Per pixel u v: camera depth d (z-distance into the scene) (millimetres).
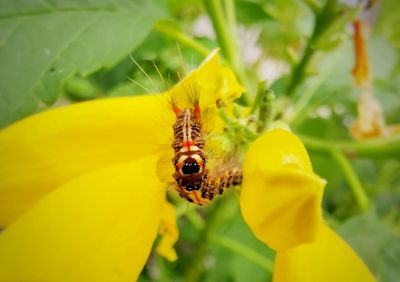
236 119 121
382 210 262
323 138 244
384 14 256
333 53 220
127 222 111
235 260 226
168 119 118
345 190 276
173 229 129
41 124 114
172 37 162
